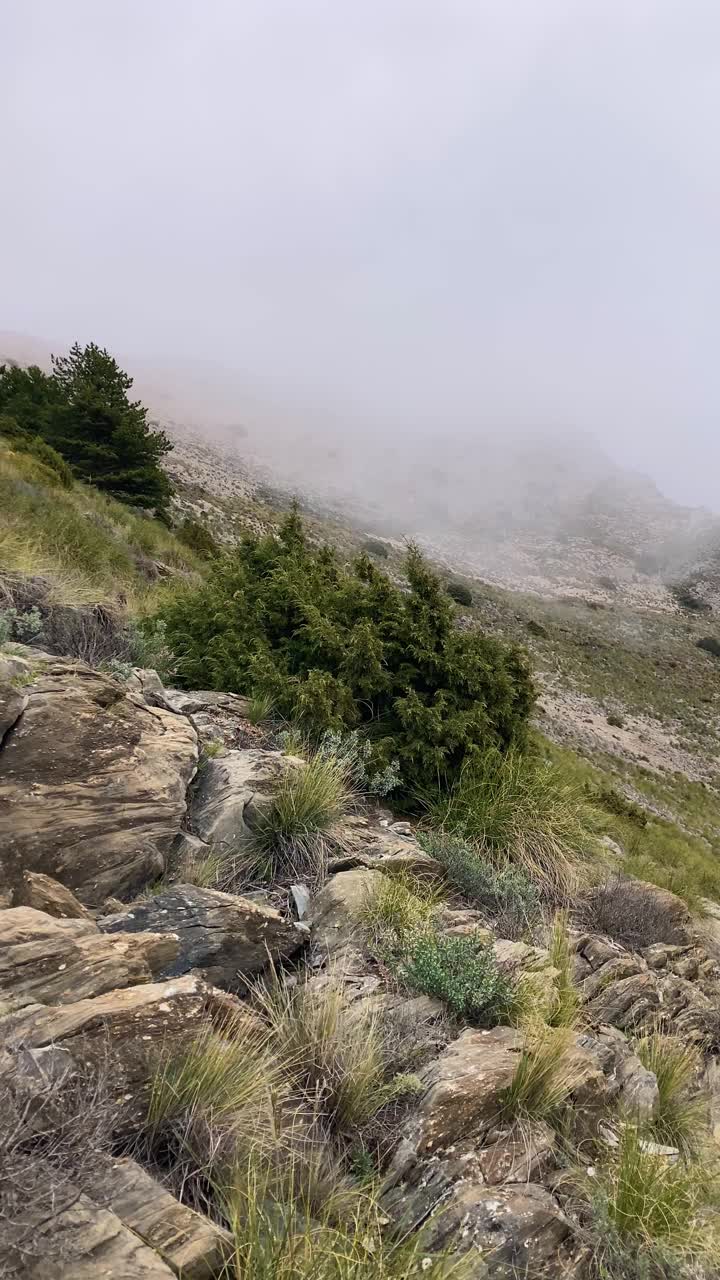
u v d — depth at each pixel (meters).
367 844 5.51
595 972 5.23
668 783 35.94
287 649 7.76
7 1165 1.97
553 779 7.48
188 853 4.40
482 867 5.75
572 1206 2.86
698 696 62.62
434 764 6.86
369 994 3.73
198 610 8.24
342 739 6.86
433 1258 2.33
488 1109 3.08
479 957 4.03
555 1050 3.38
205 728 5.88
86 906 3.71
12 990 2.68
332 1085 3.03
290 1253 2.04
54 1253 1.81
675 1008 5.34
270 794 5.11
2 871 3.54
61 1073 2.31
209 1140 2.46
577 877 6.68
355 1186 2.64
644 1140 3.50
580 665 61.94
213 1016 2.99
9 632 5.14
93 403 27.48
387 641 7.75
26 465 17.64
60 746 4.07
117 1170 2.19
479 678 7.68
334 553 9.79
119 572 11.66
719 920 9.14
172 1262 1.92
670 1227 2.81
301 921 4.34
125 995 2.75
